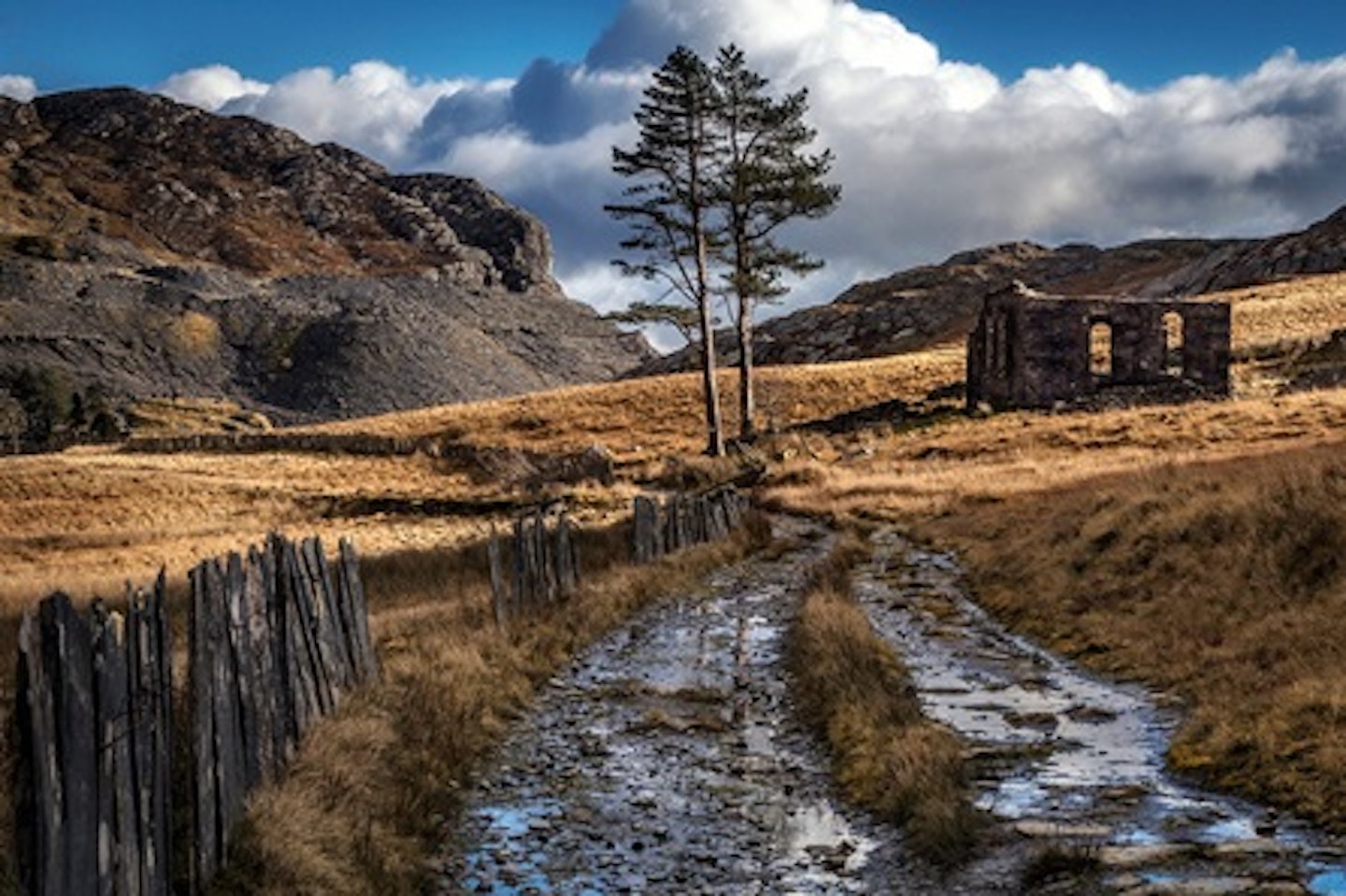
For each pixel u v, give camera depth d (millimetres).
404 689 12586
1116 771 10844
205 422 177625
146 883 6953
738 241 58094
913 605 21047
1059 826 9188
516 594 18578
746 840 9898
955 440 52125
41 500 60375
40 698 5949
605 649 17828
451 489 59438
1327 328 82062
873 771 11094
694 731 13375
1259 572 16047
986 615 20359
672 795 11109
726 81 56156
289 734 9836
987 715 13328
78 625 6340
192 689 7816
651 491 51375
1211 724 11523
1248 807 9500
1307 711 10883
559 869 9273
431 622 16734
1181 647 15203
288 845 8094
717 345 189250
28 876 5840
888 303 192500
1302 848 8289
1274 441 41062
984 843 8984
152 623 7332
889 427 58750
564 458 64562
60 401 173250
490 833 10023
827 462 52219
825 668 14711
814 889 8727
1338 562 14992
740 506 39250
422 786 10352
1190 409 51906
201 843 7660
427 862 9164
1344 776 9336
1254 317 91125
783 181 56188
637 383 93812
